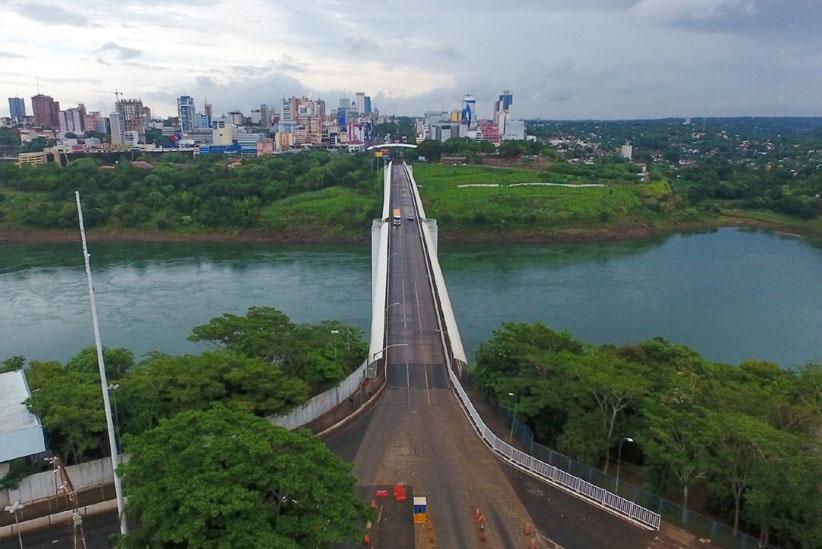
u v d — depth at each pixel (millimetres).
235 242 176375
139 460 34156
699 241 179625
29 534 40375
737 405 46875
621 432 48312
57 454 45781
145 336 97438
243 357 55562
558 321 103875
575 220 183625
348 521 33562
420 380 66812
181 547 31844
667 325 103000
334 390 59000
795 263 149875
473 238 174375
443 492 46219
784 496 36438
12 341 96000
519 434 53938
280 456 34781
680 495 45000
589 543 40469
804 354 91875
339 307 110625
